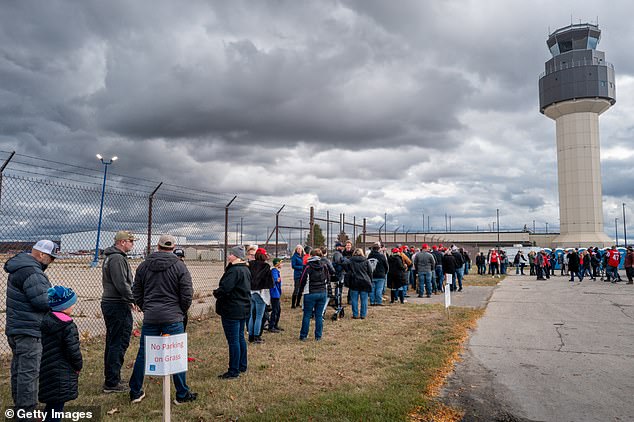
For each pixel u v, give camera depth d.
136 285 5.42
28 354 4.03
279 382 6.14
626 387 6.06
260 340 8.62
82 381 6.20
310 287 8.77
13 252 7.24
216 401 5.43
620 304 14.26
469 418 5.02
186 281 5.37
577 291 18.41
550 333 9.65
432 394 5.73
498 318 11.55
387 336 9.14
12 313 4.05
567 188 63.12
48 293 4.14
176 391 5.43
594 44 64.69
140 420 4.89
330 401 5.28
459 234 86.00
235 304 6.35
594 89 61.06
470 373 6.71
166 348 4.42
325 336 9.18
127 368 6.86
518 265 31.89
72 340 4.17
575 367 7.04
